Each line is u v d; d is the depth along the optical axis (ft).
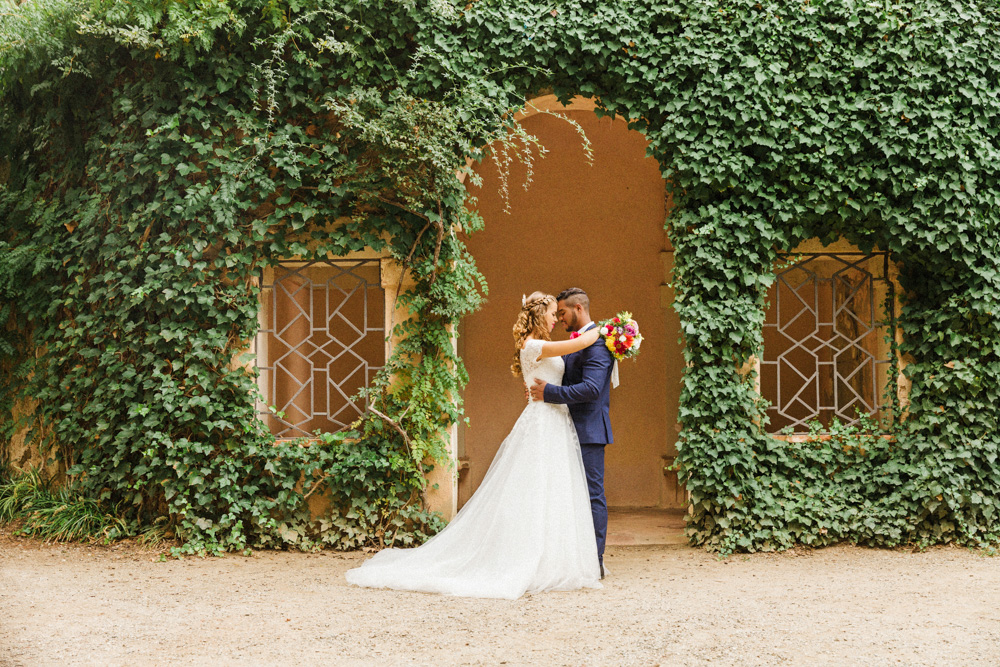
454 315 18.01
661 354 26.04
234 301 17.79
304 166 17.78
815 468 18.53
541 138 26.71
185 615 12.28
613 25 18.20
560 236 26.61
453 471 18.24
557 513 14.20
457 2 18.22
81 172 19.03
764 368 25.18
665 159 18.66
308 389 21.17
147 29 17.15
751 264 18.34
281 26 17.60
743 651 10.48
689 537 18.53
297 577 15.08
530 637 11.09
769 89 18.16
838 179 18.13
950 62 18.21
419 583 13.83
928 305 18.67
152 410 17.49
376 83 18.16
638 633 11.27
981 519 18.13
